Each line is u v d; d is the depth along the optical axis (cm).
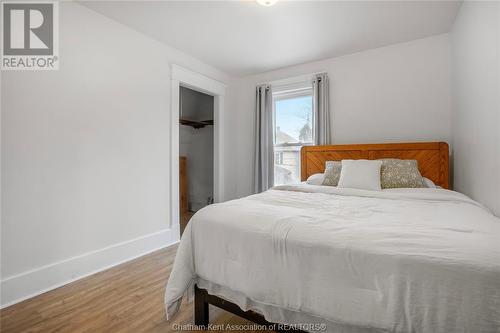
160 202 274
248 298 118
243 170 393
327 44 279
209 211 141
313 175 286
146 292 177
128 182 241
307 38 265
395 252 84
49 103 185
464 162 208
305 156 318
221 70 361
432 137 262
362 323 86
